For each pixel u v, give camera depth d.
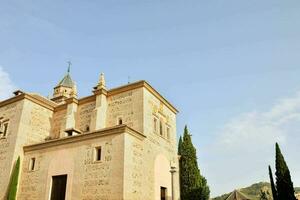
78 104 27.44
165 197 23.59
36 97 27.22
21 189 22.48
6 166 23.47
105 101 25.20
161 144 24.72
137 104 23.22
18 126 24.72
